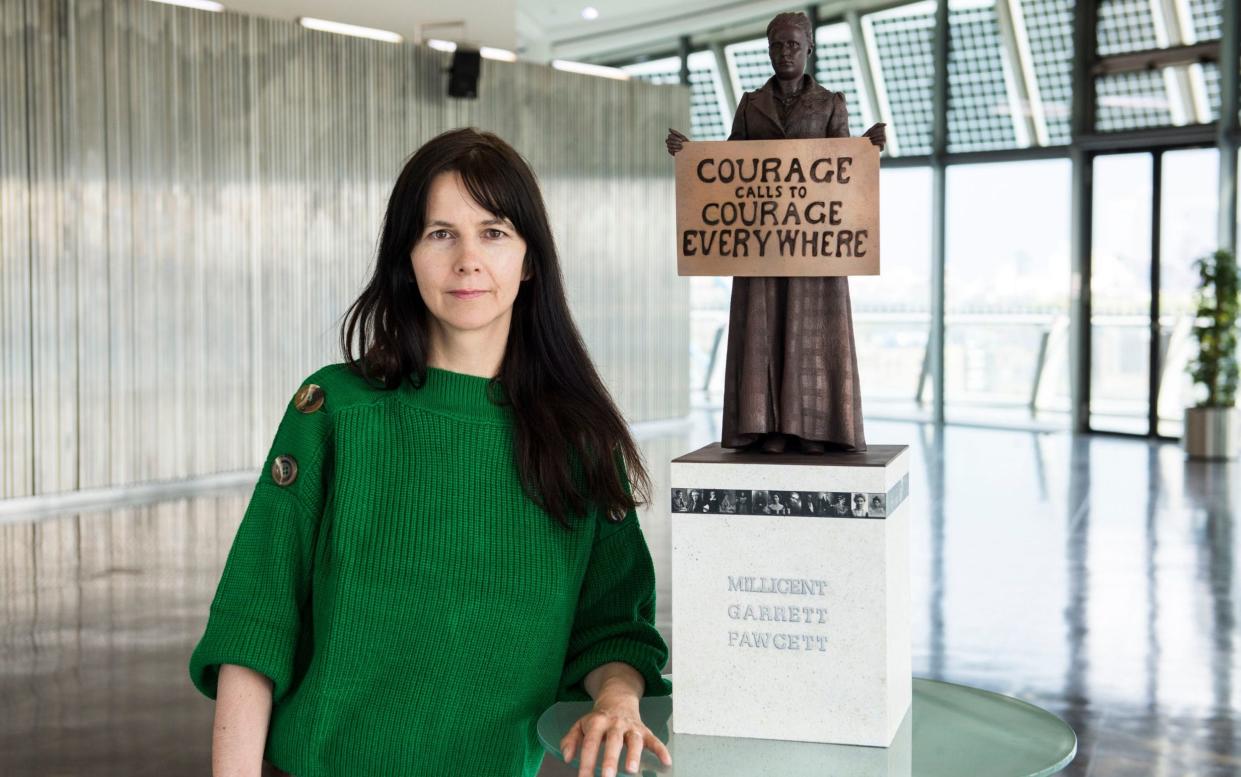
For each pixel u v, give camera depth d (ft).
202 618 17.61
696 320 53.98
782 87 5.25
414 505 4.98
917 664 15.53
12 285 26.94
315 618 5.02
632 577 5.43
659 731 4.91
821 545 4.73
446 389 5.08
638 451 5.42
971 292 44.73
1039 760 4.42
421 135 35.63
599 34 51.60
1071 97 41.09
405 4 35.50
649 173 42.65
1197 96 38.09
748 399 5.07
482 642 5.01
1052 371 43.14
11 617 17.57
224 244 30.91
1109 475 32.07
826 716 4.74
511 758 5.03
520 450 5.05
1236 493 28.91
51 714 13.44
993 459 35.53
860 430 5.08
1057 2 41.01
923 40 44.34
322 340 32.94
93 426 28.48
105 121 28.35
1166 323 39.47
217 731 4.86
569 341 5.25
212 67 30.40
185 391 30.25
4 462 26.94
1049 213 42.68
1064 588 19.51
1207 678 14.96
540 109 38.86
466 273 4.86
